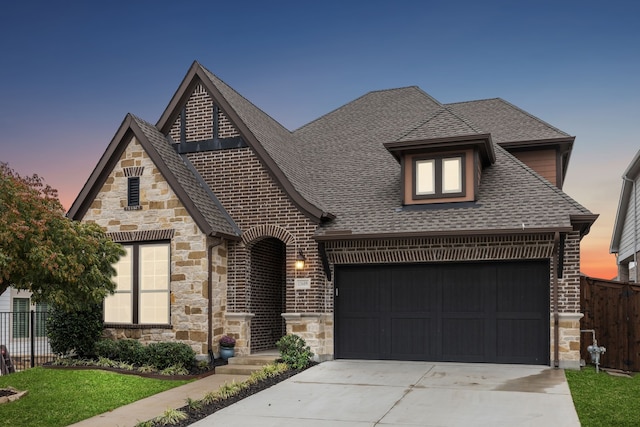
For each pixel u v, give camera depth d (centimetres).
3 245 1074
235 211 1661
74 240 1208
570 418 959
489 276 1484
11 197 1129
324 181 1803
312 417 1010
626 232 2633
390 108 2148
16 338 2391
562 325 1402
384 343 1552
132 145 1642
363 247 1551
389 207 1606
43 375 1339
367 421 977
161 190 1595
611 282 1475
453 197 1560
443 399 1105
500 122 1977
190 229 1555
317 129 2147
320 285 1564
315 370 1416
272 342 1789
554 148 1820
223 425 976
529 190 1538
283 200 1616
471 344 1487
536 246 1418
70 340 1502
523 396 1112
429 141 1542
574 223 1410
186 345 1456
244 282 1617
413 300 1540
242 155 1677
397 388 1207
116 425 986
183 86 1747
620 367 1445
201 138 1730
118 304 1614
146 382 1309
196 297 1532
